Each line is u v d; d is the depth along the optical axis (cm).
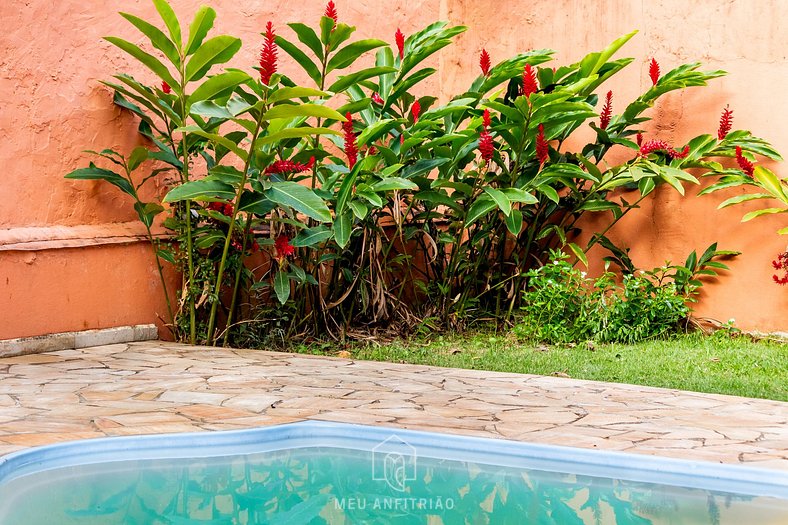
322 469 270
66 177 466
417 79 552
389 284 632
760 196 534
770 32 552
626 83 614
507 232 638
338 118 434
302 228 514
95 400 335
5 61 450
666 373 433
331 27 489
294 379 391
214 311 505
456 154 564
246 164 459
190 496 238
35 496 232
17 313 452
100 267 495
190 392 355
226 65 566
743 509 228
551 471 267
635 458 260
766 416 324
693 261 571
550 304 548
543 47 658
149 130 519
